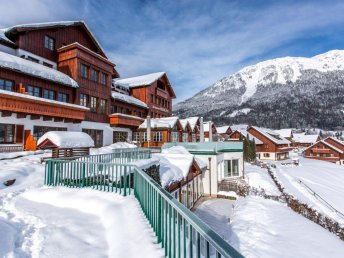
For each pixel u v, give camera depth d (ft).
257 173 96.27
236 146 81.20
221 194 65.31
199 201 59.82
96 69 80.12
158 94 123.34
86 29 85.51
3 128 51.55
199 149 75.00
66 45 79.36
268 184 81.05
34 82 58.90
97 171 27.35
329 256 29.40
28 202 24.27
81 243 15.31
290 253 29.68
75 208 22.22
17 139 53.67
